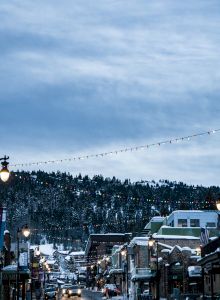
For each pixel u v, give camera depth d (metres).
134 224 150.25
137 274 78.38
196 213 94.56
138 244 83.25
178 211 94.44
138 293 76.19
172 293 63.19
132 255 89.69
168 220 100.50
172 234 86.00
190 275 58.56
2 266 59.41
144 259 82.75
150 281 74.38
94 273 168.38
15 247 80.50
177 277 64.25
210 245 46.12
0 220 40.81
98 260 157.50
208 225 94.00
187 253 64.12
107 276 126.25
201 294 54.69
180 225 93.94
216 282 52.72
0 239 41.38
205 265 44.62
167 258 67.44
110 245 174.38
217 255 37.00
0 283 56.66
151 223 104.31
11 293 63.69
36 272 79.38
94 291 126.56
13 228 88.62
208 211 94.69
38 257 90.50
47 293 79.75
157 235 79.81
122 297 80.94
